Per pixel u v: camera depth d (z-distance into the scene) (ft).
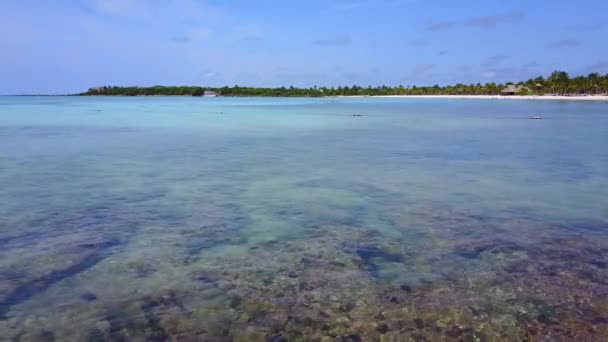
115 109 183.83
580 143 64.85
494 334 14.97
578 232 24.82
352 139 71.15
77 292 17.57
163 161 48.01
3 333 14.78
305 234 24.41
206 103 287.89
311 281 18.66
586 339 14.66
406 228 25.46
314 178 39.19
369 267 20.10
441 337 14.84
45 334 14.80
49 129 86.43
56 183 36.32
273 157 51.44
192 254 21.43
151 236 23.81
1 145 60.49
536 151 56.65
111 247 22.18
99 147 59.26
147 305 16.69
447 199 31.96
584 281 18.69
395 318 15.90
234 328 15.28
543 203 30.86
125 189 34.40
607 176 40.16
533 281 18.70
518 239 23.67
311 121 115.14
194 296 17.37
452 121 114.62
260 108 204.44
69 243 22.62
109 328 15.20
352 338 14.78
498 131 85.10
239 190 34.45
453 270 19.79
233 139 70.64
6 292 17.47
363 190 34.68
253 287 18.12
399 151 56.95
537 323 15.57
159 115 140.26
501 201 31.35
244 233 24.49
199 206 29.71
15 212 27.78
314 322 15.65
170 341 14.56
